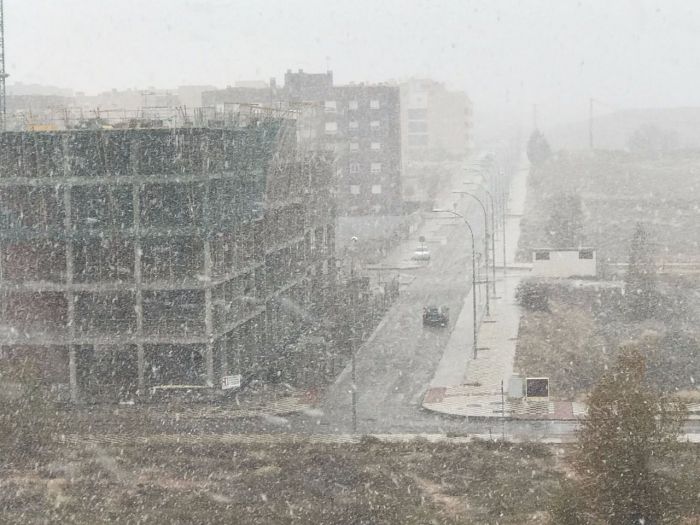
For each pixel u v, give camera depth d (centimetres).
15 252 5359
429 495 3625
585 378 5259
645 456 2777
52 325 5294
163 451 4269
